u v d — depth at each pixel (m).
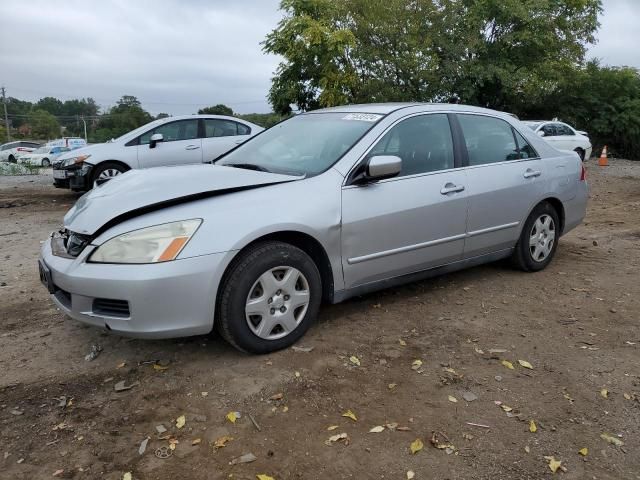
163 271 3.26
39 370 3.58
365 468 2.66
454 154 4.75
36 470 2.64
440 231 4.55
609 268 5.80
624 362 3.73
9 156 38.00
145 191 3.64
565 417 3.10
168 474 2.61
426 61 19.55
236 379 3.42
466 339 4.04
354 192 4.04
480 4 21.50
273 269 3.62
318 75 17.55
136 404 3.18
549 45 23.06
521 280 5.35
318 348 3.83
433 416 3.08
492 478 2.62
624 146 30.47
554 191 5.50
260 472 2.62
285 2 17.47
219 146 10.88
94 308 3.38
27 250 6.66
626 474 2.66
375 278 4.26
